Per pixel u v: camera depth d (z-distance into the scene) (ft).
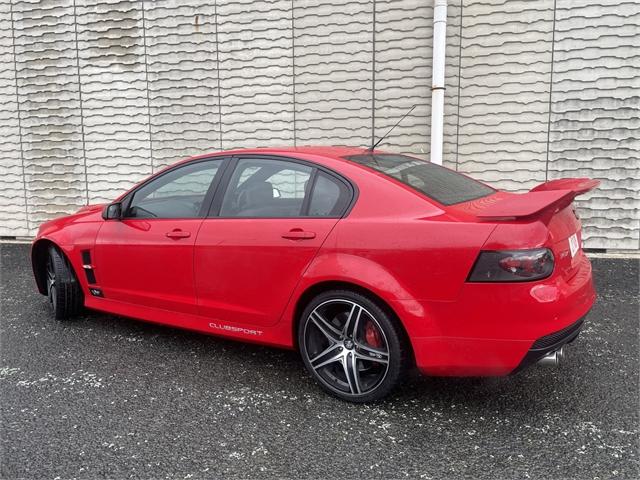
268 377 11.26
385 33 22.16
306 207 10.44
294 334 10.67
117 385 10.98
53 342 13.43
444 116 22.09
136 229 12.64
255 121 24.41
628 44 19.94
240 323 11.21
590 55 20.36
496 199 10.82
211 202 11.72
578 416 9.37
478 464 8.05
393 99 22.54
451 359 8.88
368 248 9.36
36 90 27.27
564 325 8.56
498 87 21.40
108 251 13.08
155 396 10.46
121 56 25.71
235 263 10.91
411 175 10.78
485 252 8.45
